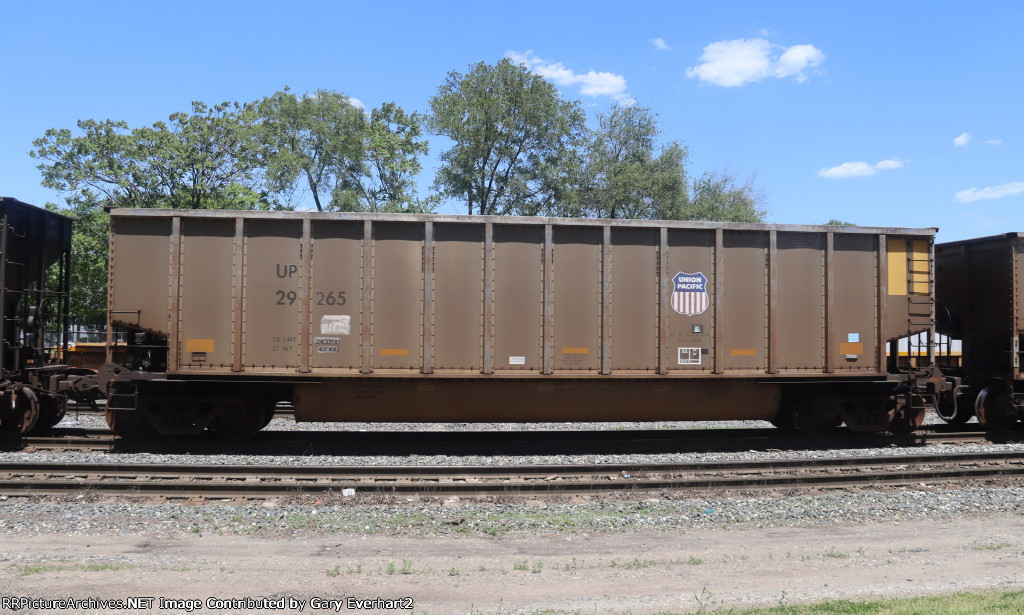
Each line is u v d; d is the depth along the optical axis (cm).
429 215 994
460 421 1057
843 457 930
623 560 570
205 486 770
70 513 704
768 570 546
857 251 1091
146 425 1037
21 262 1052
